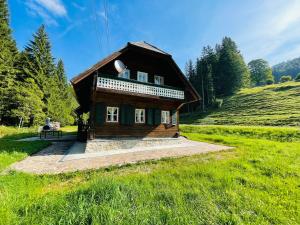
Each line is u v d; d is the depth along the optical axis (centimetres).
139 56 1622
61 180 698
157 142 1582
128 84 1387
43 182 662
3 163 866
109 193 498
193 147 1456
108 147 1332
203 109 5944
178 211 441
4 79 2850
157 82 1694
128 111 1500
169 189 563
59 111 4262
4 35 3222
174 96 1627
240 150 1263
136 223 390
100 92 1314
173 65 1642
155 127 1633
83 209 423
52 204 446
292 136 1916
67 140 1866
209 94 6247
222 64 7094
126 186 552
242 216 437
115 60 1482
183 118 5816
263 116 3856
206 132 2745
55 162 947
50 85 4022
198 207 468
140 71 1608
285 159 955
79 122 1953
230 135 2408
